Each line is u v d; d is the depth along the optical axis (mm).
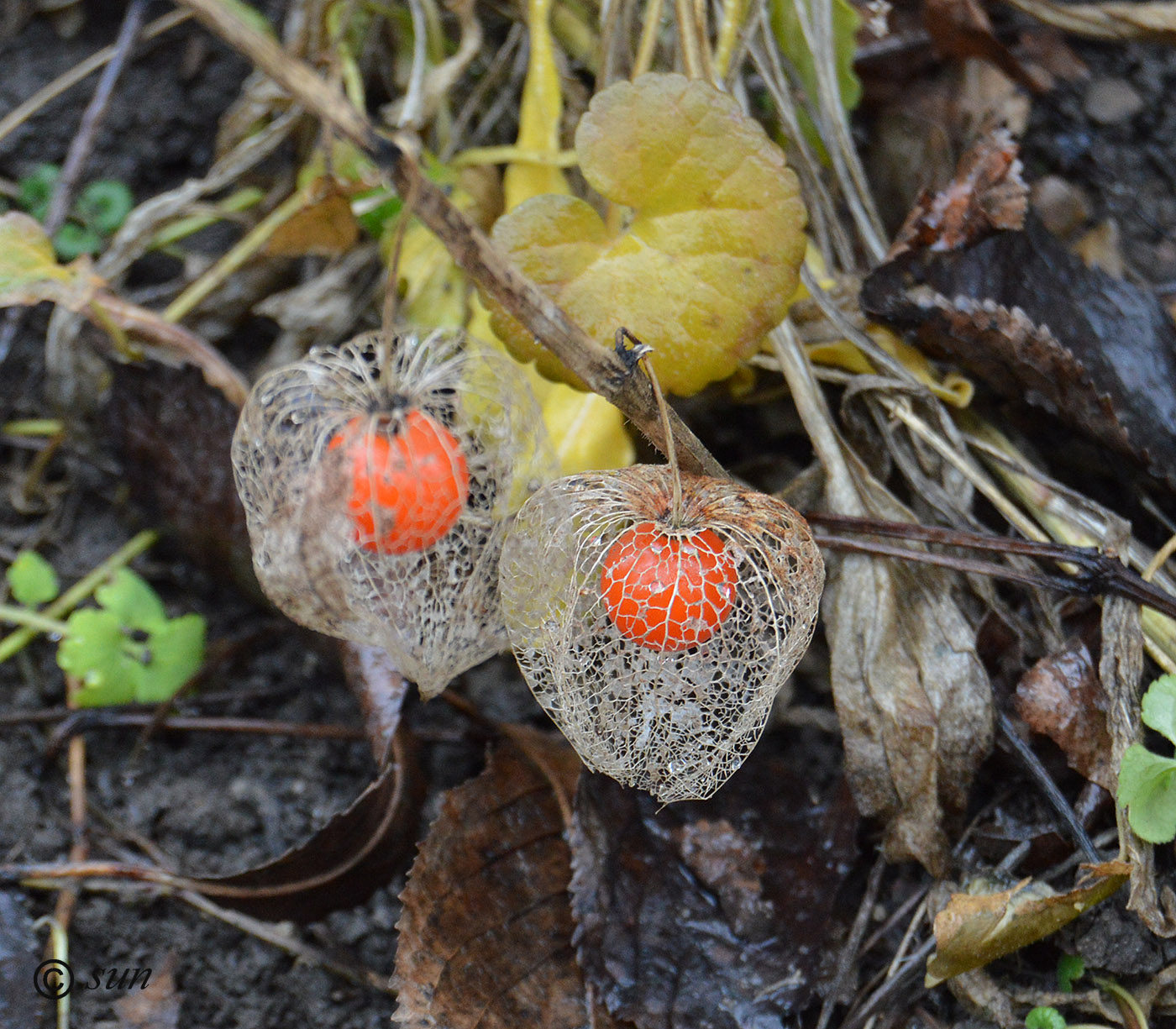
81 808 417
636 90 384
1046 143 461
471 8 426
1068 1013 393
